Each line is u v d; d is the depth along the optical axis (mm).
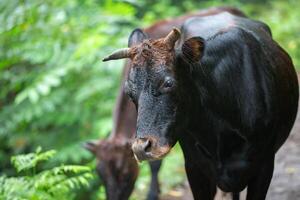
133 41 7941
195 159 8211
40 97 15047
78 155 14125
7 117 15211
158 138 6945
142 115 6980
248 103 7879
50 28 14992
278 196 11469
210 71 7766
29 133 15609
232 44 7949
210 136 7902
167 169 14117
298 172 12461
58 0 15117
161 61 7008
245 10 25391
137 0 16125
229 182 8078
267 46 8508
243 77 7914
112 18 15445
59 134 15445
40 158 9703
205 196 8500
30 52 14844
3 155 15625
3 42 14773
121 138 11453
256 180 8180
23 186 9328
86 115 15133
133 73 7078
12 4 14555
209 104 7758
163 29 12305
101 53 14664
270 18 24422
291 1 27156
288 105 8539
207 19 8648
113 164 11148
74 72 15297
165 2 21969
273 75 8180
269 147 8117
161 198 12727
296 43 21859
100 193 13570
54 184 9578
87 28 15211
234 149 8008
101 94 15156
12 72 15750
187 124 7496
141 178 13992
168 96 6984
